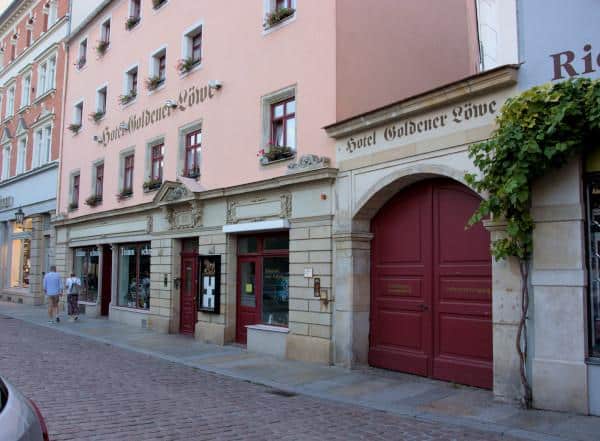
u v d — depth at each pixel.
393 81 12.49
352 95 11.54
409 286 10.07
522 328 7.73
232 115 14.28
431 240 9.73
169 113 17.14
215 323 14.13
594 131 7.18
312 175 11.30
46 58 28.03
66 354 12.20
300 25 12.34
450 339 9.30
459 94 8.66
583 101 7.11
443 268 9.51
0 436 2.78
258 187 12.76
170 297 16.30
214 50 15.23
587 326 7.29
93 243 21.52
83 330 16.86
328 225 11.10
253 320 13.40
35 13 29.78
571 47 7.61
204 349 13.16
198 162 15.94
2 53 34.00
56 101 26.23
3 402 3.19
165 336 15.56
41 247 26.62
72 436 6.07
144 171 18.27
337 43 11.39
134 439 6.04
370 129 10.38
